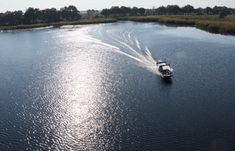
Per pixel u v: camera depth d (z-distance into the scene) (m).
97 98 61.16
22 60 100.44
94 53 105.25
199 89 63.56
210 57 89.88
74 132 47.66
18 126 50.59
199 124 48.44
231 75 71.81
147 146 42.78
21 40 150.50
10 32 195.38
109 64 88.25
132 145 43.19
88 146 43.56
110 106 56.78
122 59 93.75
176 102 57.38
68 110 55.97
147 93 62.56
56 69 85.56
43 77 77.94
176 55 94.44
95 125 49.53
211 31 144.75
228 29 134.62
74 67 86.69
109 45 119.38
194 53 96.12
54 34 165.50
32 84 72.50
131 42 121.19
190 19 193.25
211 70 76.56
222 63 82.62
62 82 72.75
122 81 71.12
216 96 59.50
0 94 66.56
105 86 68.19
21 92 67.19
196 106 55.22
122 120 50.78
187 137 44.75
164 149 41.97
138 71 78.81
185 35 135.88
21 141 45.78
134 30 160.25
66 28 196.38
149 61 88.81
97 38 138.50
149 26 181.50
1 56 109.75
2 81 76.44
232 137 44.38
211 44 110.00
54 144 44.59
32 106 58.75
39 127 49.91
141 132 46.59
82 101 59.97
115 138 45.22
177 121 49.72
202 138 44.38
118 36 139.25
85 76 76.94
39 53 111.00
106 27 184.38
